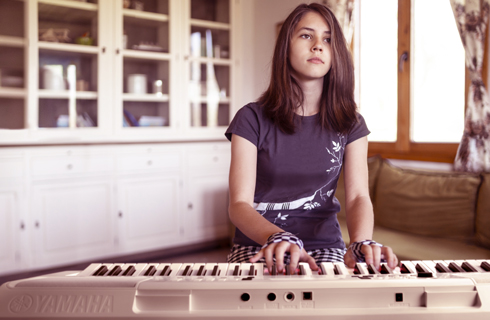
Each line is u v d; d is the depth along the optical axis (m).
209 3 3.73
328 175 1.00
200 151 3.61
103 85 3.19
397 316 0.60
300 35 0.97
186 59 3.59
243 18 4.15
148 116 3.45
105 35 3.18
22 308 0.60
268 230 0.79
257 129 0.99
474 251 2.06
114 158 3.18
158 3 3.45
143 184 3.32
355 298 0.61
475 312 0.60
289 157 0.98
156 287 0.61
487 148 2.39
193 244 3.66
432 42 2.85
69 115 3.08
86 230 3.07
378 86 3.30
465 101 2.63
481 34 2.37
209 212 3.67
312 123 1.00
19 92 2.88
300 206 1.00
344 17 3.18
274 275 0.67
